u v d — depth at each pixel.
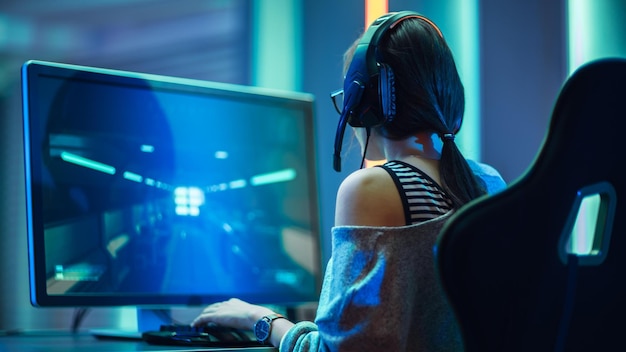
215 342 1.32
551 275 0.99
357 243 1.11
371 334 1.07
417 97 1.23
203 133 1.75
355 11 2.47
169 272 1.65
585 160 0.99
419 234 1.12
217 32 2.71
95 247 1.57
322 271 1.86
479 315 0.96
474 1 2.33
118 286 1.59
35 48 2.75
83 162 1.59
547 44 2.30
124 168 1.64
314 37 2.55
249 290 1.74
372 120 1.25
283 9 2.62
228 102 1.80
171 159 1.70
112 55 2.76
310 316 1.94
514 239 0.96
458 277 0.96
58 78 1.59
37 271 1.50
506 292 0.97
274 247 1.80
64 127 1.59
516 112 2.31
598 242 1.05
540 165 0.97
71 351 1.25
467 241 0.95
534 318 0.99
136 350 1.25
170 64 2.74
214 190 1.74
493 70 2.32
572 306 1.01
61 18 2.76
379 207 1.14
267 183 1.82
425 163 1.22
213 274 1.70
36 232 1.51
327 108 2.51
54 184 1.55
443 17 2.33
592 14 2.21
